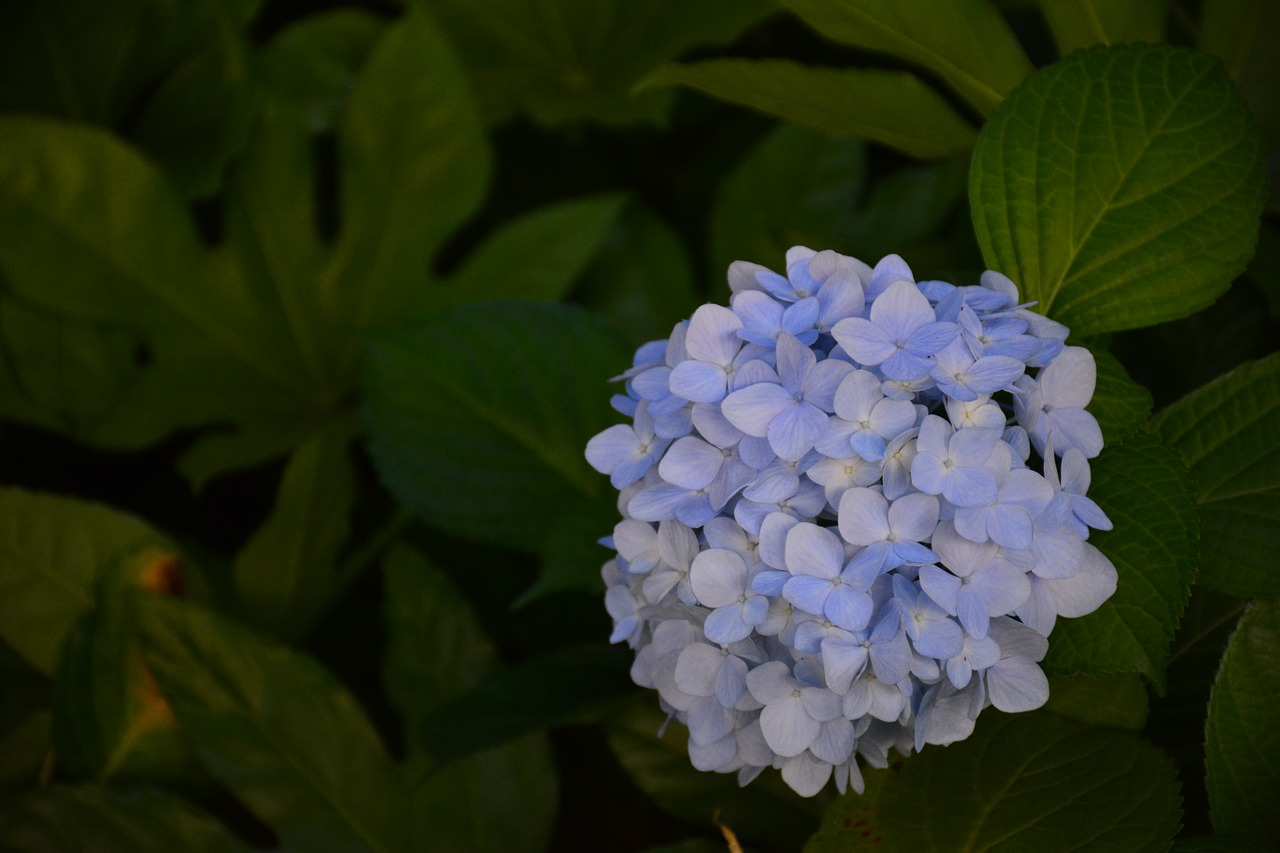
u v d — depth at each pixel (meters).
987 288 0.77
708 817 0.86
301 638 1.01
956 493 0.70
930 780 0.78
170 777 0.91
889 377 0.71
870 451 0.71
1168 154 0.77
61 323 1.05
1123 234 0.78
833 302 0.74
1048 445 0.73
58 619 0.94
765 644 0.74
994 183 0.78
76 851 0.85
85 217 1.02
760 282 0.75
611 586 0.78
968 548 0.71
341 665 1.02
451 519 0.95
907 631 0.71
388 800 0.89
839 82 0.83
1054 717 0.78
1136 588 0.73
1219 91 0.77
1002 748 0.78
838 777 0.75
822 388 0.72
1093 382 0.74
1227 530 0.77
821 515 0.74
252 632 0.90
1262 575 0.77
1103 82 0.77
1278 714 0.77
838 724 0.73
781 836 0.85
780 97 0.84
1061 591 0.73
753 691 0.72
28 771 0.92
